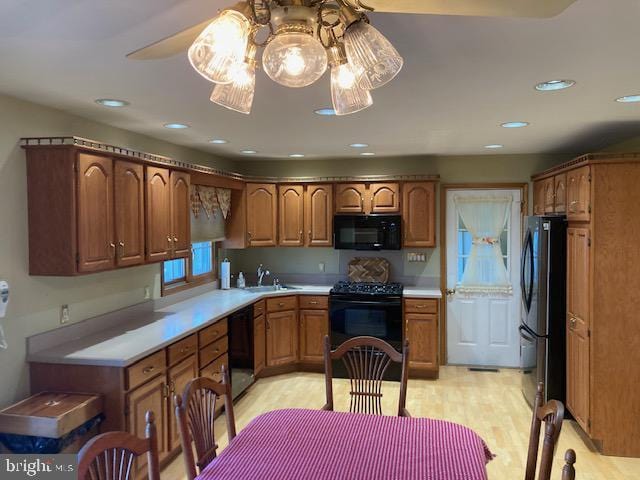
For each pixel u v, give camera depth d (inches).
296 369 209.3
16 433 95.3
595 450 136.7
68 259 106.8
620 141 173.0
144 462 110.6
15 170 105.8
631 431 132.5
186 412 74.4
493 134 157.2
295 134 155.9
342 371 199.8
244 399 176.1
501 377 200.5
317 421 86.5
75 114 123.2
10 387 104.2
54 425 93.5
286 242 216.7
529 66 87.0
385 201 208.7
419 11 47.8
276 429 82.7
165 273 170.6
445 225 216.7
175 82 95.0
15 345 105.5
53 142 105.8
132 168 126.5
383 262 219.9
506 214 212.5
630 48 78.0
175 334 128.0
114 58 81.0
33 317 109.9
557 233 155.3
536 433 74.5
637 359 131.5
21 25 67.1
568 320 152.2
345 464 70.2
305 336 206.2
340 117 129.3
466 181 214.4
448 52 79.6
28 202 107.7
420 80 95.4
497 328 215.2
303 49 47.9
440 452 74.2
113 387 106.3
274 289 211.6
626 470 126.0
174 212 148.6
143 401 112.9
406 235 207.9
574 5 61.9
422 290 205.9
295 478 66.2
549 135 159.5
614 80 95.8
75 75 90.3
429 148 190.4
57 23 66.6
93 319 129.0
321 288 212.4
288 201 215.9
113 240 119.0
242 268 233.3
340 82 57.6
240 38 46.4
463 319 217.5
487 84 98.2
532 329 166.2
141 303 151.9
